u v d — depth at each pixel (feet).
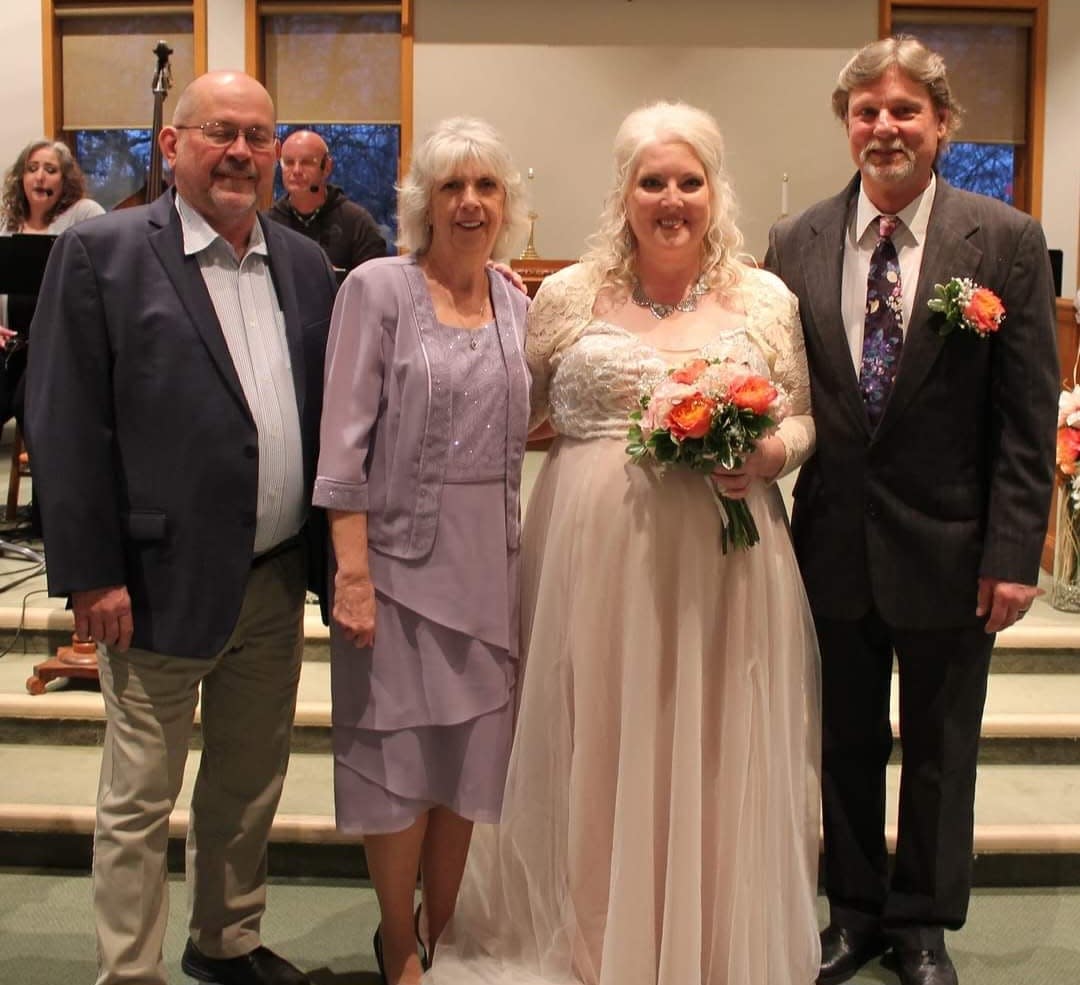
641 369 7.64
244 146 7.39
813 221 8.38
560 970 7.98
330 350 7.80
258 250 7.79
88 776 11.16
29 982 8.68
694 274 7.99
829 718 8.70
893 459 8.06
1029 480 7.85
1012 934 9.52
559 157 24.95
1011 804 10.81
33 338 7.48
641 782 7.57
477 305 8.01
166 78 12.73
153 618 7.50
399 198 7.91
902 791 8.59
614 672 7.75
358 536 7.68
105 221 7.48
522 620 8.25
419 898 9.87
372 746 7.88
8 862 10.40
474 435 7.78
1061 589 13.97
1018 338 7.86
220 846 8.38
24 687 12.24
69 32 25.27
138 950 7.63
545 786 7.97
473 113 24.84
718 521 7.64
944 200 8.09
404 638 7.83
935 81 7.82
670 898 7.52
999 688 12.60
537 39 24.63
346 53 25.03
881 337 8.07
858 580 8.23
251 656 8.13
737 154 24.86
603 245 8.05
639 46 24.63
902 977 8.54
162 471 7.42
